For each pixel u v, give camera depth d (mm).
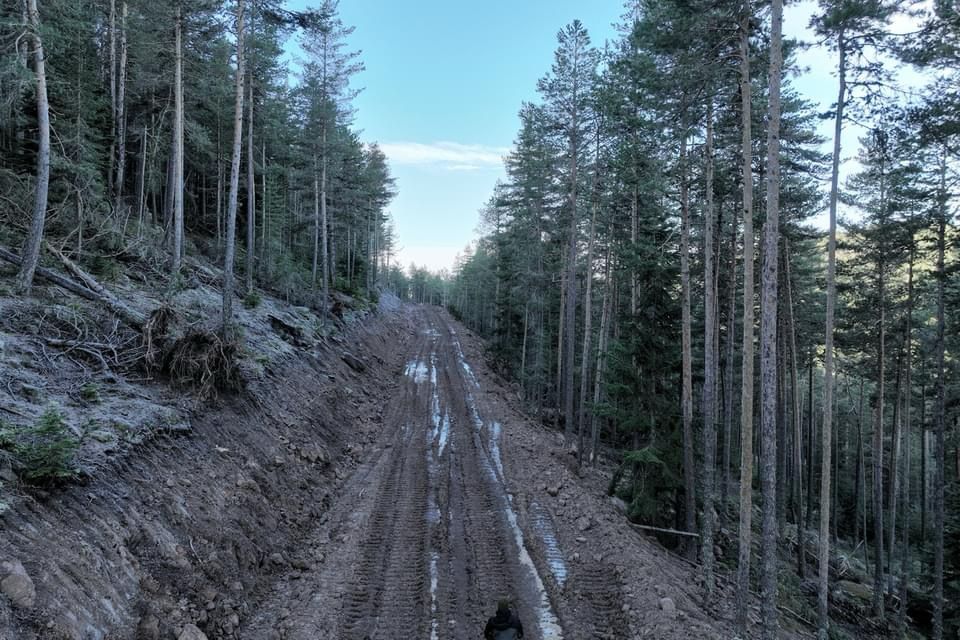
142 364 11641
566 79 21500
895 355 24031
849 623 18422
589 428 29578
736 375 31000
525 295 32938
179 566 7945
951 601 19500
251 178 24453
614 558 11758
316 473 14711
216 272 23453
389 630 8961
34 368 9469
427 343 44656
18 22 11906
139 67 23219
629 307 22859
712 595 12117
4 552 5637
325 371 22625
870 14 11461
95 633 5918
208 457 10812
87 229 16609
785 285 22453
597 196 21578
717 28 10898
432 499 14719
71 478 7328
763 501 9766
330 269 42312
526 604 10156
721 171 16219
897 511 34750
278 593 9461
